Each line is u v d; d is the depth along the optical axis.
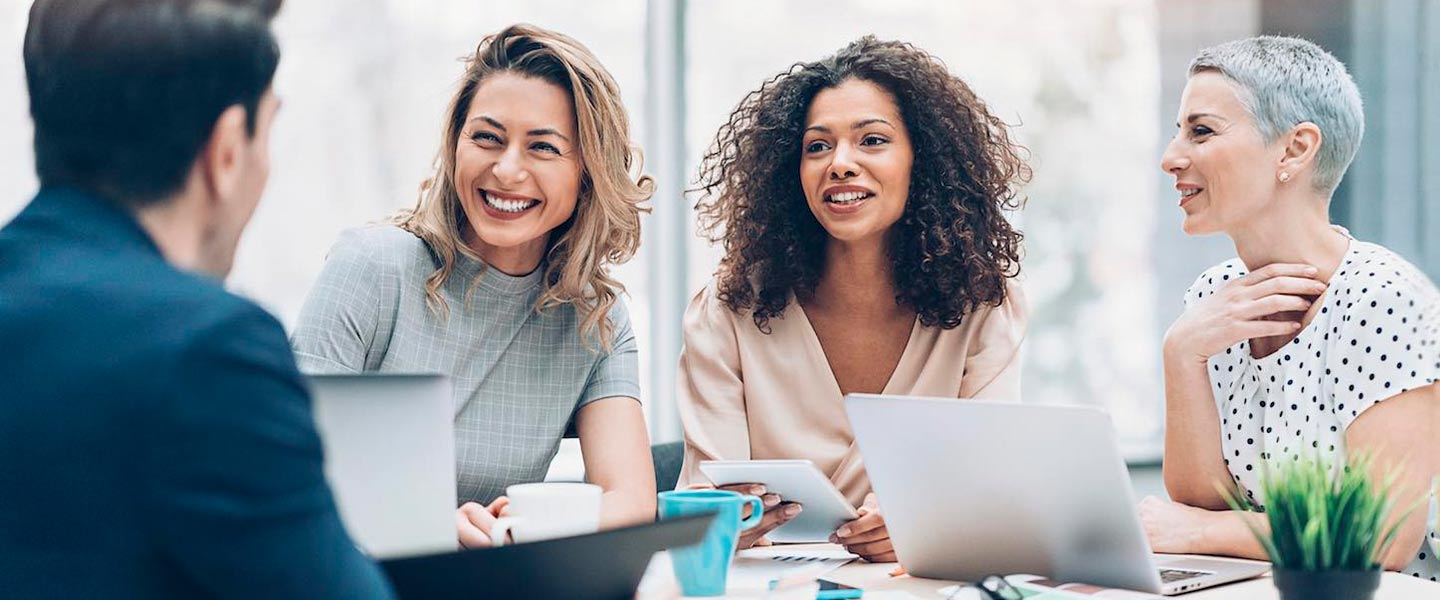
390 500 1.36
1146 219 3.87
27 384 0.91
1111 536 1.48
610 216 2.14
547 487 1.50
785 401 2.31
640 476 2.11
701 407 2.31
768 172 2.32
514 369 2.15
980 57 3.77
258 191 1.06
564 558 1.19
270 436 0.91
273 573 0.90
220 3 1.01
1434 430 1.88
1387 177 3.74
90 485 0.89
